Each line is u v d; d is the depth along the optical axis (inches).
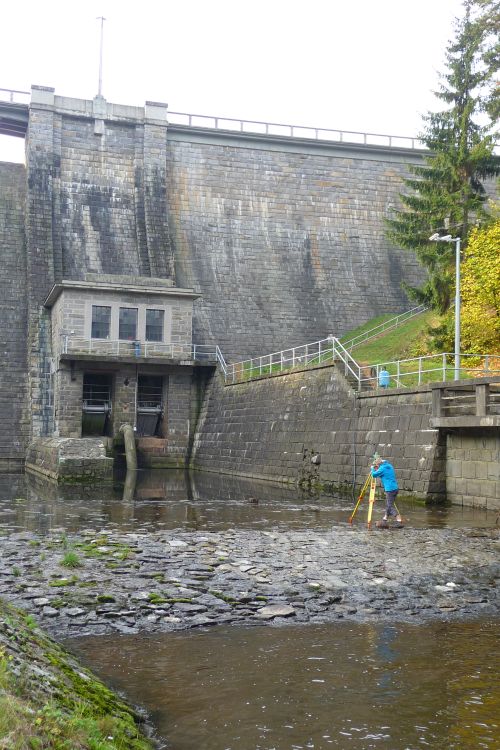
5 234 2265.0
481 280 1333.7
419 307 2327.8
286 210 2573.8
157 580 506.0
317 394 1347.2
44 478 1513.3
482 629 427.8
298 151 2630.4
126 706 295.9
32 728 218.2
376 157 2687.0
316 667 354.9
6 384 1977.1
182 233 2439.7
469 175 1742.1
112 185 2411.4
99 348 1813.5
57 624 414.9
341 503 1010.1
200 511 891.4
